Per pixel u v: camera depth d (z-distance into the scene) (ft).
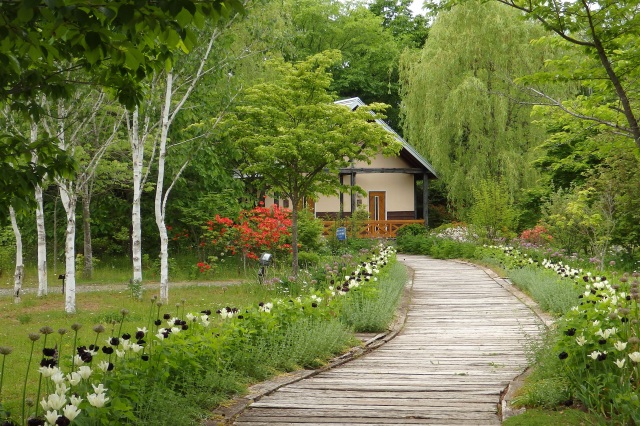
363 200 122.01
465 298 53.21
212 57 52.16
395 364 29.37
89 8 12.10
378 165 119.85
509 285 59.93
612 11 24.49
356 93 146.61
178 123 64.34
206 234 72.08
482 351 32.63
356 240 95.66
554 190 83.15
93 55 14.15
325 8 134.00
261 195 105.29
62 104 45.14
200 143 54.44
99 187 72.23
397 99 147.95
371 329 37.96
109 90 18.44
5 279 70.18
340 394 23.25
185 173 85.20
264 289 54.39
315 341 29.32
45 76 17.33
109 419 15.94
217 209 78.33
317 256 72.69
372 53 142.72
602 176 61.67
